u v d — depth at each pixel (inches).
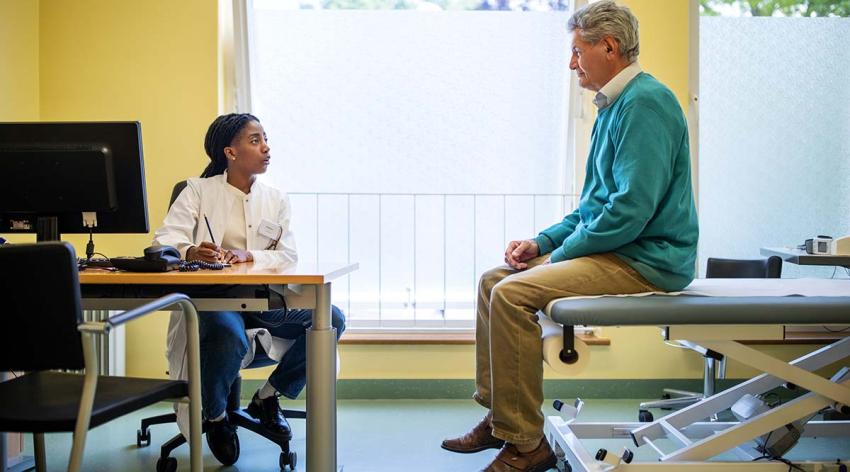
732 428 80.6
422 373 131.3
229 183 103.2
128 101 129.0
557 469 91.6
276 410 98.8
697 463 78.5
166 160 128.7
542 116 135.9
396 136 135.6
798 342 130.0
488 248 137.6
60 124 75.9
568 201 137.0
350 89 135.0
